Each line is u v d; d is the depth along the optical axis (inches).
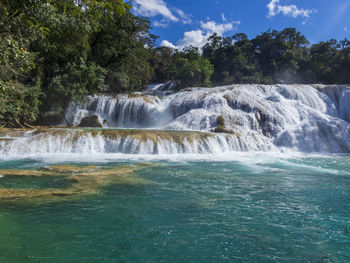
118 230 159.9
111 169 345.4
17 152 467.8
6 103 694.5
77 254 130.0
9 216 177.6
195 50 3034.0
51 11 331.6
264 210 200.8
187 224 171.5
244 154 550.9
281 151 633.0
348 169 394.9
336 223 175.8
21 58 316.5
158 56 2819.9
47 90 891.4
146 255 131.0
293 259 128.6
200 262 125.1
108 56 1174.3
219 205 211.3
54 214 183.6
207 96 853.2
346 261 127.0
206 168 379.6
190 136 543.2
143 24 1241.4
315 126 703.1
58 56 968.9
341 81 2308.1
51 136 503.5
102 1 462.0
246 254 133.6
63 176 296.4
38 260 122.8
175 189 258.5
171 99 979.3
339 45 3075.8
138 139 508.1
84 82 935.7
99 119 921.5
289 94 961.5
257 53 3759.8
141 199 223.3
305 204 216.8
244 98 824.9
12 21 305.3
